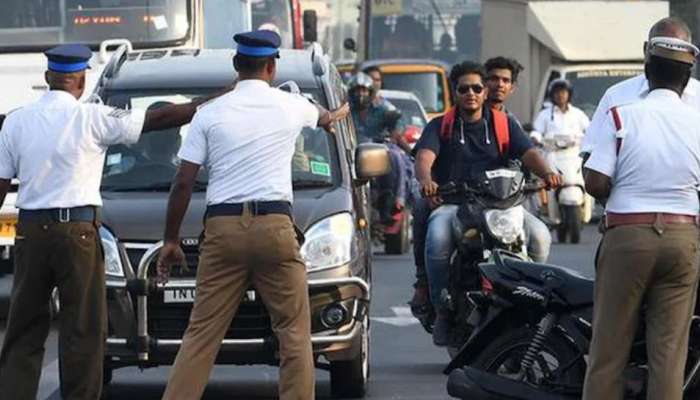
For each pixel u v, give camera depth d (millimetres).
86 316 20516
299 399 19688
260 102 19641
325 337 21906
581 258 42438
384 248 44969
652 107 18203
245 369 26781
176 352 21875
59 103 20469
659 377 18188
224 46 37312
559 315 19875
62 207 20281
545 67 65312
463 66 24828
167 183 23844
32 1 35062
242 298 19938
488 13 68125
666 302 18266
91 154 20391
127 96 24484
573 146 47812
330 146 23953
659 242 18031
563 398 19781
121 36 35656
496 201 23906
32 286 20531
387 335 29688
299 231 20000
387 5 108562
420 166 24625
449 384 20609
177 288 21797
